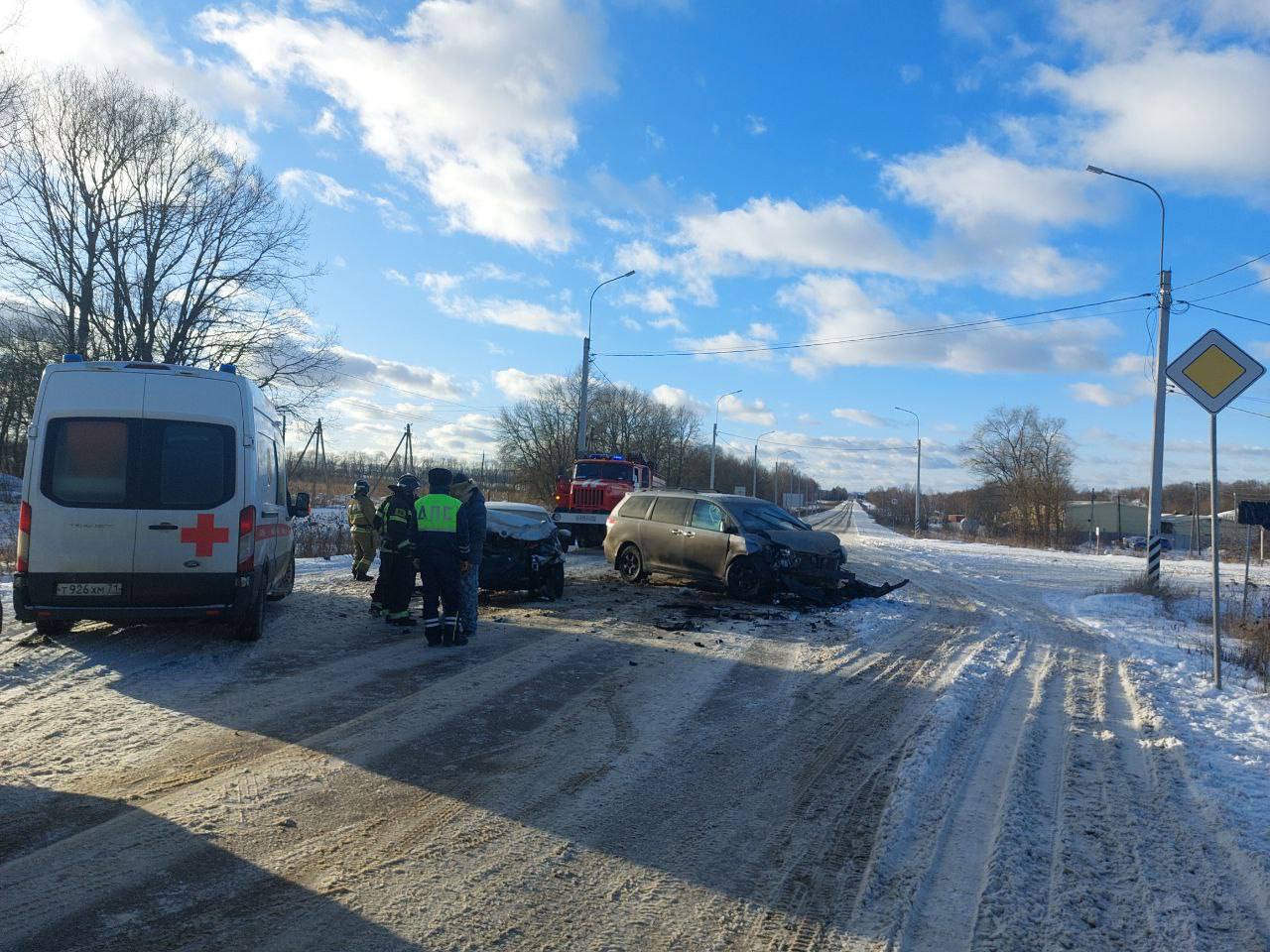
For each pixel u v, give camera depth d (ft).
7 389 106.93
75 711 20.45
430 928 11.41
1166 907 12.89
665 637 33.42
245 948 10.71
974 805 16.83
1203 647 37.29
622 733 20.56
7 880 12.16
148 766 16.94
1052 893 13.25
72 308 104.42
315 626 33.01
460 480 31.01
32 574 25.68
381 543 34.19
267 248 112.88
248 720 20.25
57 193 102.17
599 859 13.80
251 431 28.12
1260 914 12.76
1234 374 27.66
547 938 11.32
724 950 11.28
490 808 15.60
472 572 31.65
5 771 16.35
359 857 13.41
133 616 26.32
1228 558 143.74
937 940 11.80
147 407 26.76
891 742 20.65
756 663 29.22
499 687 24.32
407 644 30.14
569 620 36.60
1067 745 21.17
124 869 12.63
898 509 377.50
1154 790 17.90
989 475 218.18
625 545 51.85
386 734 19.61
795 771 18.39
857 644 33.88
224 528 27.07
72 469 26.14
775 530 45.62
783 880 13.37
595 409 203.82
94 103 102.63
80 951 10.44
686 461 246.88
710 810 16.06
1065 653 34.53
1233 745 21.43
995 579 70.85
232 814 14.75
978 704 24.98
